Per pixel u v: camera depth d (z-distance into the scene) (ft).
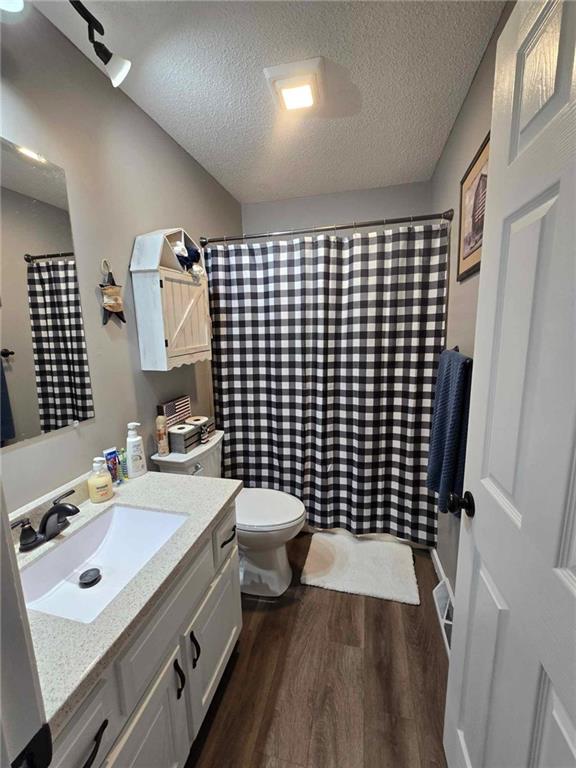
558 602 1.78
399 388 6.50
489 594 2.63
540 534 1.95
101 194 4.33
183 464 5.19
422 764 3.61
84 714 2.09
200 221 6.88
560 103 1.79
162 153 5.59
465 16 3.67
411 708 4.14
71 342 3.91
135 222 4.95
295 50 4.06
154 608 2.74
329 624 5.34
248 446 7.44
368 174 7.50
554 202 1.85
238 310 6.93
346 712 4.11
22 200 3.34
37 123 3.50
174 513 3.78
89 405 4.16
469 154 4.83
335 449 7.05
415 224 8.09
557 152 1.82
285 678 4.52
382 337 6.38
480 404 2.89
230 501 4.16
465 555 3.19
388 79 4.61
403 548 7.06
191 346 5.60
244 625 5.34
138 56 4.09
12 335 3.25
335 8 3.55
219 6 3.48
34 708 1.20
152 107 5.02
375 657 4.79
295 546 7.17
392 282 6.15
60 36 3.74
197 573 3.46
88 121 4.12
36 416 3.50
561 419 1.77
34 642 2.22
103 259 4.36
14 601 1.15
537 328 2.02
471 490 3.07
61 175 3.76
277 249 6.56
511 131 2.39
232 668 4.67
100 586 3.25
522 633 2.14
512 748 2.22
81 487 3.95
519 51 2.26
